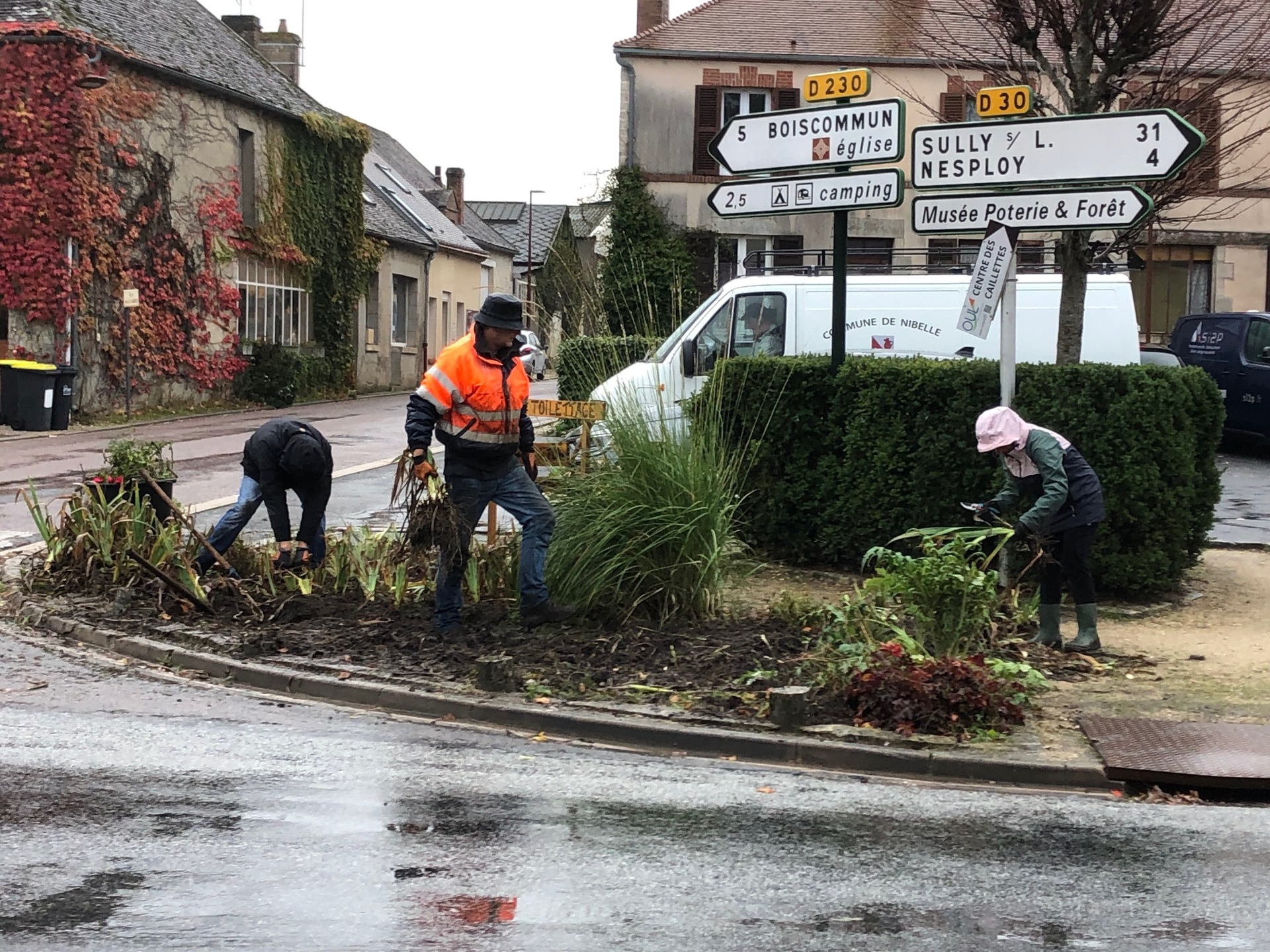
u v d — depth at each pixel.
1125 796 5.49
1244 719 6.36
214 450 18.14
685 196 27.84
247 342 28.11
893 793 5.42
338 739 5.92
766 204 9.87
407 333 39.38
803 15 28.25
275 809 4.83
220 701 6.53
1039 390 8.94
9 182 21.67
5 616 8.23
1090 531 7.57
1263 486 16.31
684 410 8.45
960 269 13.49
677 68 27.70
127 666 7.13
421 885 4.10
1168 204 12.77
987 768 5.68
